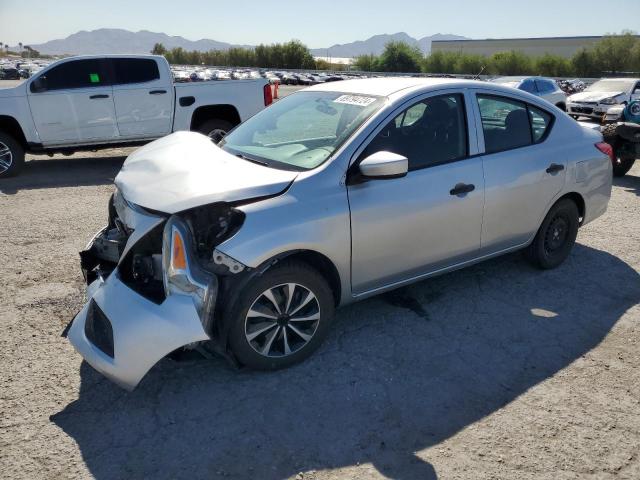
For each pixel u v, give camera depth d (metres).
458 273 4.87
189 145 3.94
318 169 3.32
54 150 9.03
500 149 4.19
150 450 2.69
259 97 9.95
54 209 6.80
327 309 3.40
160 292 3.04
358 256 3.45
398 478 2.53
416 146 3.72
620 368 3.45
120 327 2.87
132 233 3.09
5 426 2.83
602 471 2.59
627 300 4.41
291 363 3.37
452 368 3.42
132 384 2.87
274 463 2.61
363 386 3.21
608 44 69.69
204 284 2.89
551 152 4.50
